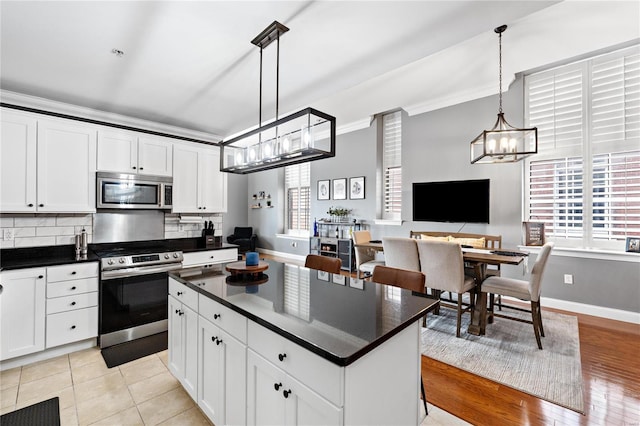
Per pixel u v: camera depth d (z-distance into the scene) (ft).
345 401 3.12
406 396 4.27
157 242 11.87
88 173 9.66
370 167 18.67
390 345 3.91
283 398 3.82
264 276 6.86
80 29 6.31
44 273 8.11
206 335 5.56
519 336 9.53
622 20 8.29
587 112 11.69
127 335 9.41
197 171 12.37
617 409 5.98
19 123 8.47
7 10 5.63
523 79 12.91
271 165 7.63
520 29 8.77
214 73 8.48
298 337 3.50
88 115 10.96
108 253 10.05
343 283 6.26
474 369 7.57
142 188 10.78
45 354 8.24
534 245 12.18
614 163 11.17
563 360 7.95
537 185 12.89
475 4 5.74
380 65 8.25
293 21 6.27
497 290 9.41
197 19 6.11
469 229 14.47
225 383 5.00
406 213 16.67
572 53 10.22
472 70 11.58
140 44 6.96
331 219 20.71
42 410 6.14
